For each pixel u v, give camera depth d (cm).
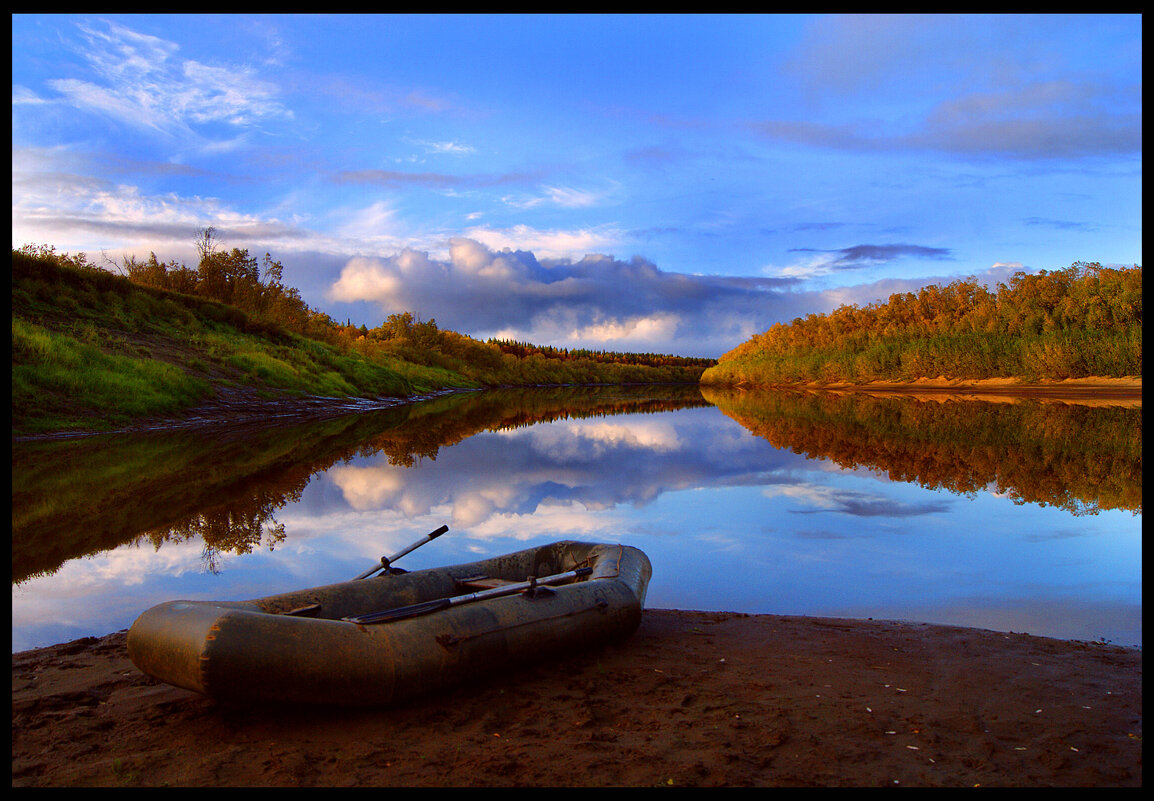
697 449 1864
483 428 2516
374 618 396
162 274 3462
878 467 1457
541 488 1221
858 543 823
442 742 338
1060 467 1383
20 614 559
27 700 381
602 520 952
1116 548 787
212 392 2262
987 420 2508
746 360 10625
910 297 8231
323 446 1758
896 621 545
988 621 558
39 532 826
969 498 1098
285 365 2884
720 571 709
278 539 824
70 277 2441
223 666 332
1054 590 639
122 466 1280
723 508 1041
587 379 12444
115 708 374
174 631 347
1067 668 436
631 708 377
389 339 6247
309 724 356
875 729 351
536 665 436
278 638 346
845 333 8550
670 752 327
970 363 5875
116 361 2002
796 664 446
